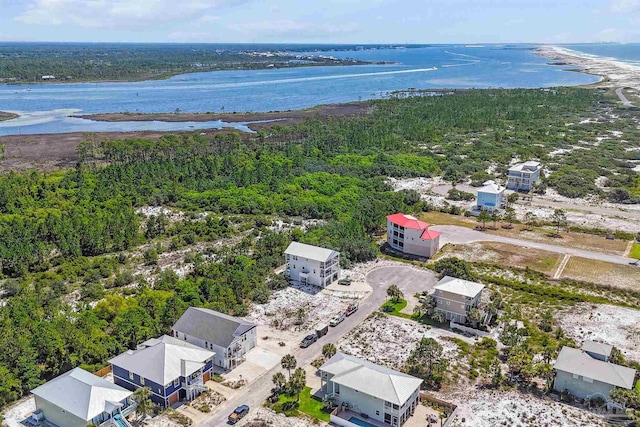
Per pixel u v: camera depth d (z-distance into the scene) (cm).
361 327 8088
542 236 11931
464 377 6819
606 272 9994
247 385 6681
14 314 7875
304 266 9575
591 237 11862
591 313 8462
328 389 6378
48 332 7031
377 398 5906
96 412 5616
